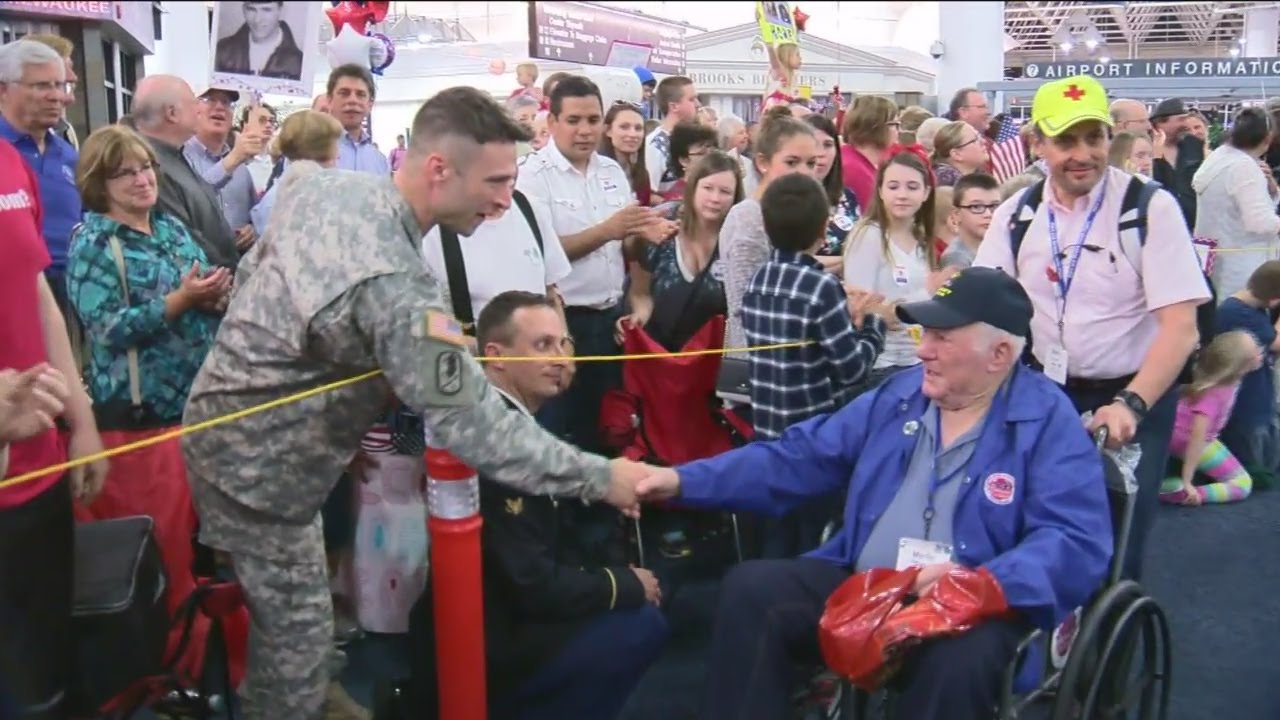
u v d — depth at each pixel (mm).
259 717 2402
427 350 2025
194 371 3125
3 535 1940
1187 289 2838
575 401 4152
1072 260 3006
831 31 12352
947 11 8555
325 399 2158
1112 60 6484
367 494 3303
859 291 3469
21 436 1934
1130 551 3018
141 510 3037
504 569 2523
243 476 2213
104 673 2127
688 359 3627
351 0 6629
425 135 2078
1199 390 4910
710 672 2527
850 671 2195
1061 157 2900
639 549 3703
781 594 2480
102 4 7988
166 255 3217
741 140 6770
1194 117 6051
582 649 2641
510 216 3537
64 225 3932
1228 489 5125
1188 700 3273
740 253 3660
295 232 2084
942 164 5711
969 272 2449
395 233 2068
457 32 15508
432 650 2605
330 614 2426
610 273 4156
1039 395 2467
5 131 3854
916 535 2479
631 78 5984
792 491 2656
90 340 3098
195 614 2592
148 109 3848
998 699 2207
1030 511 2377
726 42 10453
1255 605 3967
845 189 4883
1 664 1932
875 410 2641
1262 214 5359
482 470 2162
